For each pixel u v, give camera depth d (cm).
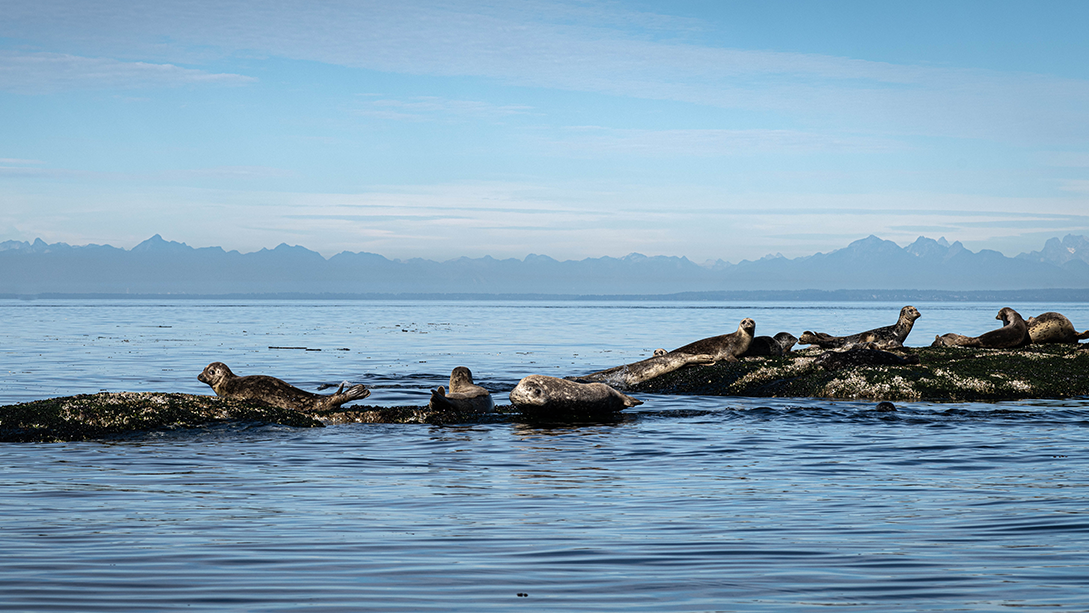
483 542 791
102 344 4766
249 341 5228
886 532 824
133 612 586
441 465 1258
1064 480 1101
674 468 1227
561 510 938
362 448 1419
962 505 948
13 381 2628
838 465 1242
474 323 8931
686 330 6906
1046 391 2136
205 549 761
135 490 1048
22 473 1162
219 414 1627
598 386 1808
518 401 1761
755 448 1410
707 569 700
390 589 645
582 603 613
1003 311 2706
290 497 1012
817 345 2656
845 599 623
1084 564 705
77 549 756
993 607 600
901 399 2116
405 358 3734
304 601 615
